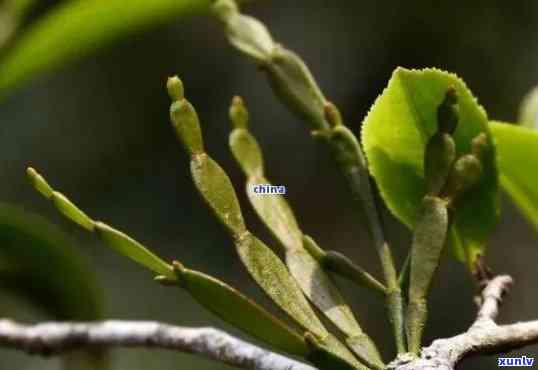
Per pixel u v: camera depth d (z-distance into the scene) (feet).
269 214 1.18
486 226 1.26
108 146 3.76
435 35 3.61
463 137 1.23
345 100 3.75
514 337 1.09
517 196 1.38
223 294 1.08
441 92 1.21
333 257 1.15
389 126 1.23
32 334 1.60
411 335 1.11
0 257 1.70
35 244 1.70
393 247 3.44
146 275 3.57
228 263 3.62
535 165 1.34
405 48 3.67
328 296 1.14
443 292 3.50
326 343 1.09
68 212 1.08
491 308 1.20
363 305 3.49
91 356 1.72
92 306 1.72
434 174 1.16
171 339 1.41
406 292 1.15
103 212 3.71
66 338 1.59
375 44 3.72
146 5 1.68
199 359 3.32
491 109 3.54
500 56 3.53
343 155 1.22
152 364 3.32
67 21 1.68
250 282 3.58
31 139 3.72
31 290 1.73
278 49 1.31
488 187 1.24
